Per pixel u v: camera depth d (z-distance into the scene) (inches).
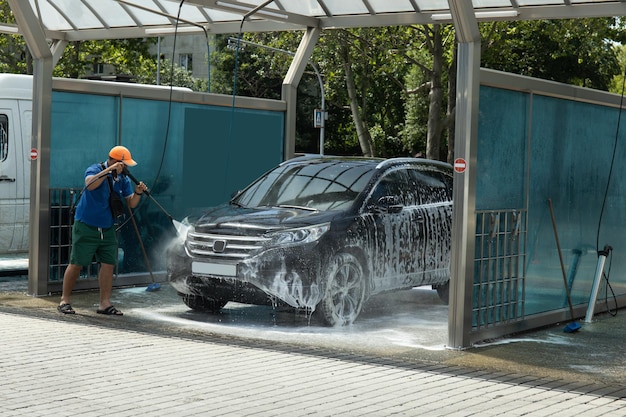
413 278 437.1
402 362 322.3
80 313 424.2
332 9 553.0
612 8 476.7
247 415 242.8
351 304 405.1
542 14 497.0
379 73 1487.5
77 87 488.1
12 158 603.8
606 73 1745.8
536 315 413.7
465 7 342.6
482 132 365.1
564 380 303.9
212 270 394.3
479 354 350.9
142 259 526.3
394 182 438.0
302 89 2252.7
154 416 239.8
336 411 249.4
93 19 614.2
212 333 380.5
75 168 491.2
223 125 553.6
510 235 389.4
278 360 319.0
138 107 517.0
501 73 372.8
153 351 330.0
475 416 247.8
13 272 562.9
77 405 249.3
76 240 417.7
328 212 406.6
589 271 459.2
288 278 384.8
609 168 474.3
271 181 448.8
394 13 545.3
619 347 376.5
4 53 1223.5
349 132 2278.5
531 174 404.5
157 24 610.2
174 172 534.3
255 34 1576.0
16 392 263.0
